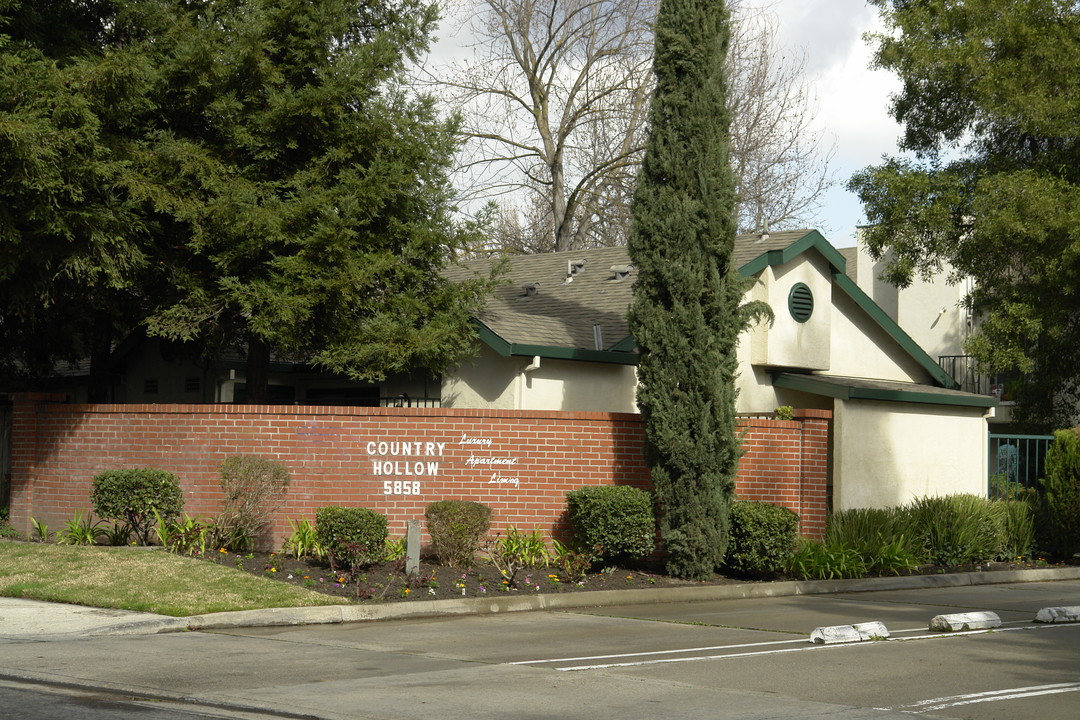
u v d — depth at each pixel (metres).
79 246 15.70
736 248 21.61
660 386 15.14
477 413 15.68
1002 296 21.92
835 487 19.41
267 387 20.80
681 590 14.12
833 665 9.30
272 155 17.53
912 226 21.59
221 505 15.60
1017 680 8.67
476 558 15.12
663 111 15.53
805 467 17.05
